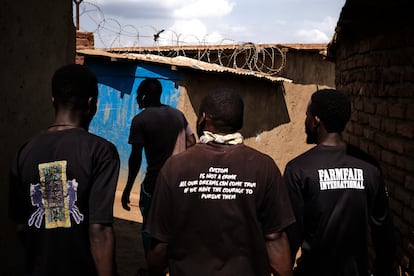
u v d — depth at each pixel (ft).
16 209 7.47
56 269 7.10
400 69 12.32
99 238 7.11
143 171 31.48
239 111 7.45
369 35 15.24
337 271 8.35
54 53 12.50
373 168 8.53
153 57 31.58
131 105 31.27
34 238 7.23
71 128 7.40
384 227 8.66
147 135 13.82
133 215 25.46
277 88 38.01
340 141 8.74
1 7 9.99
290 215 7.22
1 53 10.05
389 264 9.00
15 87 10.64
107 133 32.37
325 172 8.35
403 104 12.03
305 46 37.68
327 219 8.27
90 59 32.04
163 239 7.22
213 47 38.14
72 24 13.80
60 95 7.45
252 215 7.02
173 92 30.60
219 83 33.04
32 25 11.28
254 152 7.38
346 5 13.01
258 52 36.11
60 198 7.13
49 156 7.19
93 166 7.20
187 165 7.21
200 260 6.98
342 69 20.17
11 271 10.62
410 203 11.41
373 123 14.84
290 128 39.75
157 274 7.52
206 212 7.00
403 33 12.10
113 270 7.25
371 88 15.08
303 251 8.64
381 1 11.82
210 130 7.47
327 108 8.53
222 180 7.09
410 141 11.48
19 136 10.85
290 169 8.54
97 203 7.12
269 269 7.21
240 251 7.00
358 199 8.30
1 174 10.14
